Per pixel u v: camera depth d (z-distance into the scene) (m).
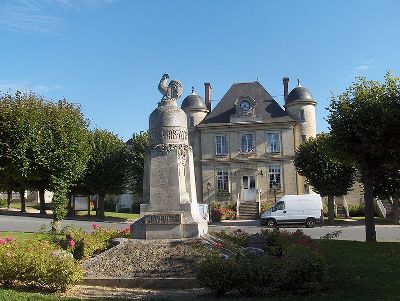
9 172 23.81
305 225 30.23
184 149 13.59
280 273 8.42
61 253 10.19
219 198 43.56
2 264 9.14
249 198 43.25
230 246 11.31
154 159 13.37
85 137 26.45
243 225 32.28
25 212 36.19
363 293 8.30
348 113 18.89
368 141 18.00
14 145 23.17
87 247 12.37
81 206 45.16
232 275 8.45
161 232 12.61
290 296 8.21
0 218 29.53
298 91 46.41
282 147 43.44
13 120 23.30
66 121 24.70
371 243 15.49
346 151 19.00
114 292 9.24
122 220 33.88
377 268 10.62
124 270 10.48
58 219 22.56
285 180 42.97
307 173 32.16
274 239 13.21
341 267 10.84
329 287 8.86
